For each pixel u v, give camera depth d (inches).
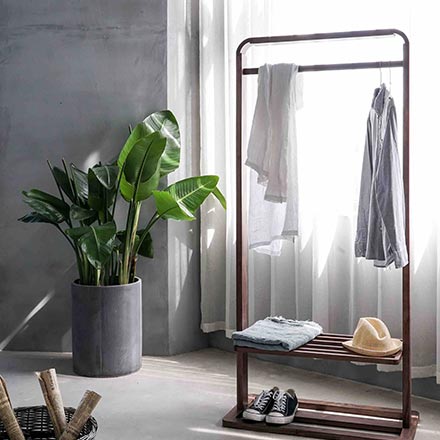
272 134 170.2
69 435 146.6
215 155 217.8
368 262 196.1
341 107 194.9
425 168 184.7
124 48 214.2
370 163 167.0
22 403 185.8
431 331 187.8
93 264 186.5
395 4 188.4
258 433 171.3
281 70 169.5
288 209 170.1
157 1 211.8
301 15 200.5
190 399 188.4
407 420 169.5
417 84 184.7
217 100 216.7
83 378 201.3
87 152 218.1
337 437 167.6
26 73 219.0
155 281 217.0
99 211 202.5
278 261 208.2
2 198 222.1
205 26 215.3
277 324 178.9
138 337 205.8
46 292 221.8
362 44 192.5
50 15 217.0
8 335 223.9
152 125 201.6
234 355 220.1
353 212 195.9
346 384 198.5
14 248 222.4
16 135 220.5
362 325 170.1
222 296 222.4
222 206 209.3
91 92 216.8
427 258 186.5
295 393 192.4
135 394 191.2
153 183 196.2
